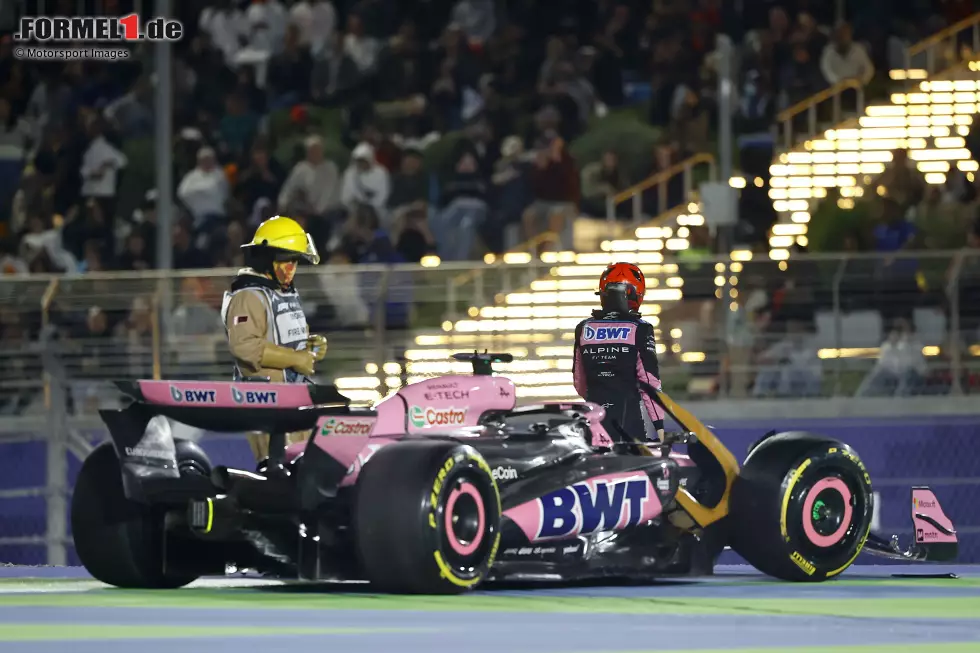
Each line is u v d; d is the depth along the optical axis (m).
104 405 52.25
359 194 69.69
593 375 28.94
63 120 76.31
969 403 52.75
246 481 24.67
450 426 25.89
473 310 52.81
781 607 21.98
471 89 77.12
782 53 76.94
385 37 80.50
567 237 68.19
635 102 78.00
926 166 75.12
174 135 74.31
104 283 51.19
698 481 29.19
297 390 24.14
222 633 17.48
